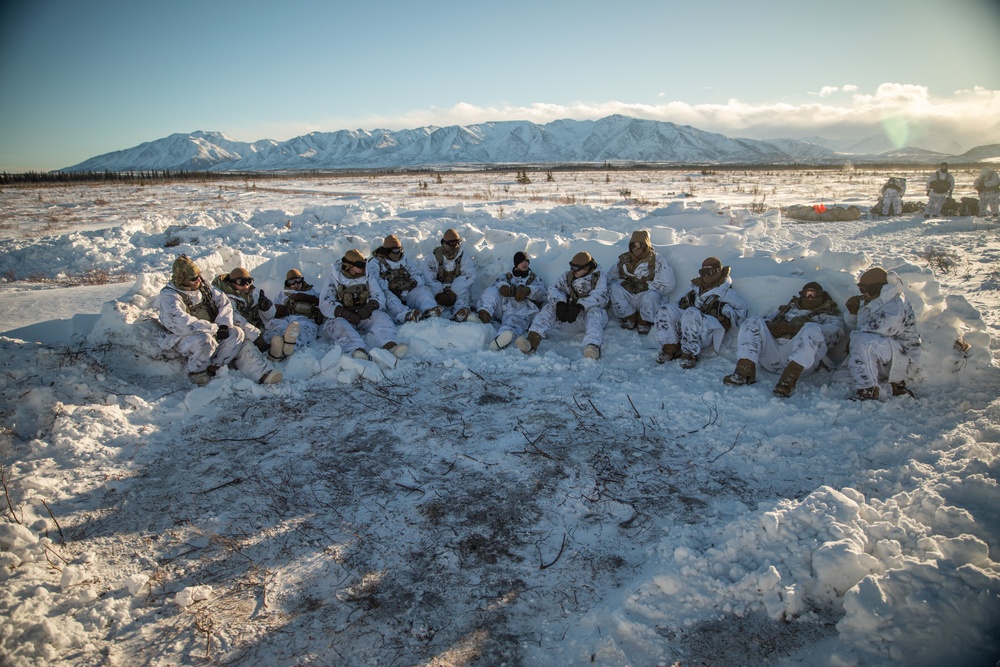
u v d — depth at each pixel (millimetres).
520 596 2787
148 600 2787
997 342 5121
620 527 3256
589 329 5941
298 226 16062
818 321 5059
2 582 2820
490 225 14641
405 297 6938
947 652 2180
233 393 4977
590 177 56594
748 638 2434
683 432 4238
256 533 3254
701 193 29781
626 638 2467
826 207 17828
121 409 4582
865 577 2447
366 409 4730
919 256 10391
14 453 3984
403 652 2486
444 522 3318
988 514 2873
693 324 5406
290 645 2529
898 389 4438
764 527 2848
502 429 4348
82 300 6875
